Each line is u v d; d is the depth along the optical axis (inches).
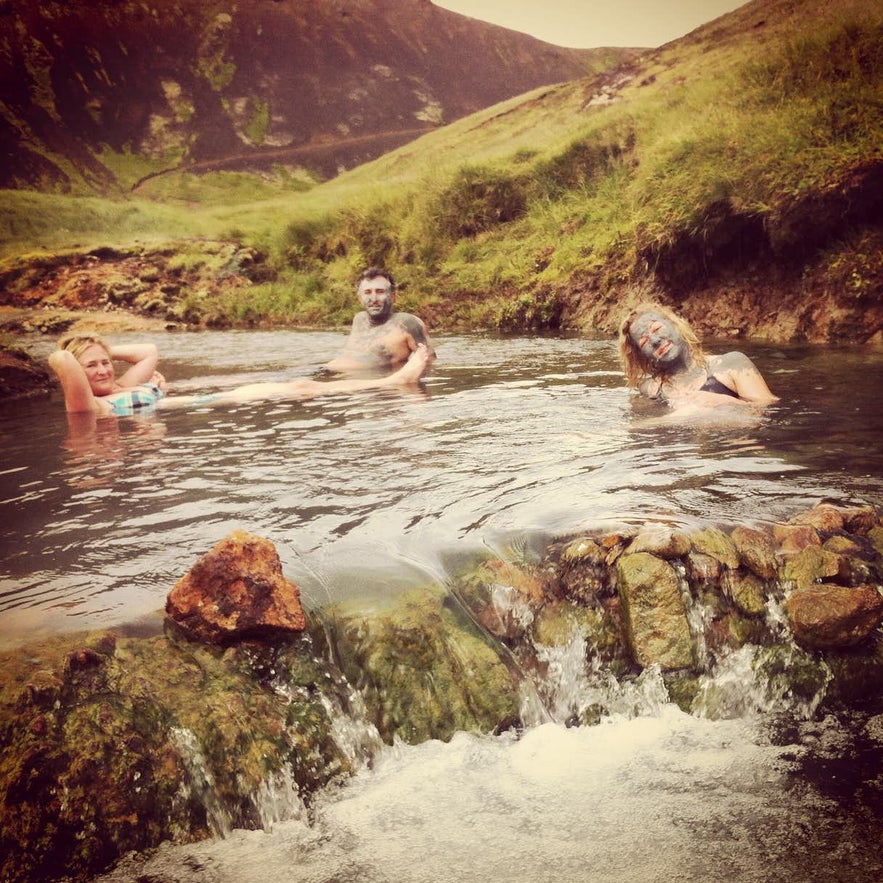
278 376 183.2
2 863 46.7
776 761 58.2
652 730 62.3
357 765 57.9
